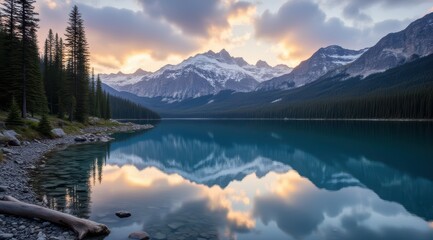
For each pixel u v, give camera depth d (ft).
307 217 49.93
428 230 44.19
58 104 223.30
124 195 61.11
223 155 145.59
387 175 87.51
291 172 96.27
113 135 223.71
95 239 37.63
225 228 43.80
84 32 214.90
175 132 300.81
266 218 48.96
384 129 263.90
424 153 126.00
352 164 107.24
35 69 190.90
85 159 103.76
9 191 54.39
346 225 46.09
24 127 132.05
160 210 51.49
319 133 249.14
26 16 147.43
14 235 35.73
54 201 53.67
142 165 107.14
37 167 84.33
